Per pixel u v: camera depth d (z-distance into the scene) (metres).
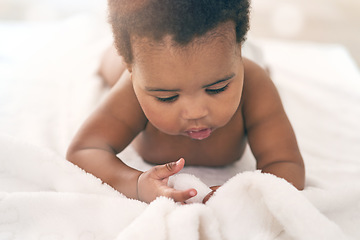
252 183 0.57
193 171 0.78
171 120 0.59
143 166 0.80
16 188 0.71
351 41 2.06
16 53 1.25
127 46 0.56
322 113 1.07
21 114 0.96
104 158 0.70
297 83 1.19
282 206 0.55
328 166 0.86
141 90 0.59
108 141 0.73
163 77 0.54
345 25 2.21
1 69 1.15
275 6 2.36
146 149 0.79
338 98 1.12
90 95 1.01
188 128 0.61
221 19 0.53
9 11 2.12
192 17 0.51
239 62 0.58
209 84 0.55
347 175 0.82
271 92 0.74
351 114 1.05
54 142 0.88
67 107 1.00
